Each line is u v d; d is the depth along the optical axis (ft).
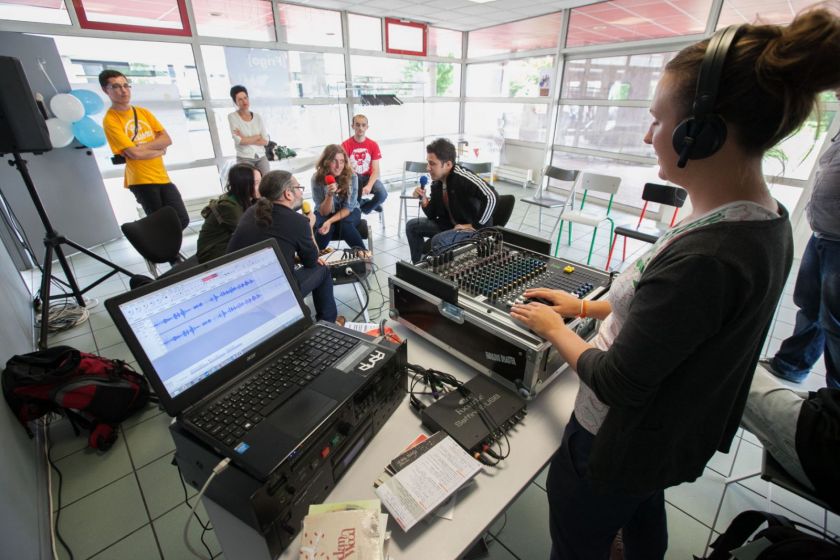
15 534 3.55
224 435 2.21
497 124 21.25
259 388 2.54
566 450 2.60
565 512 2.71
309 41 15.66
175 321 2.42
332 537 2.09
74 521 4.60
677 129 1.65
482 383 3.19
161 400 2.28
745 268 1.51
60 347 5.87
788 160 11.00
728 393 2.09
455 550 2.16
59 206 11.28
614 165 16.83
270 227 6.23
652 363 1.63
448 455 2.54
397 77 19.04
